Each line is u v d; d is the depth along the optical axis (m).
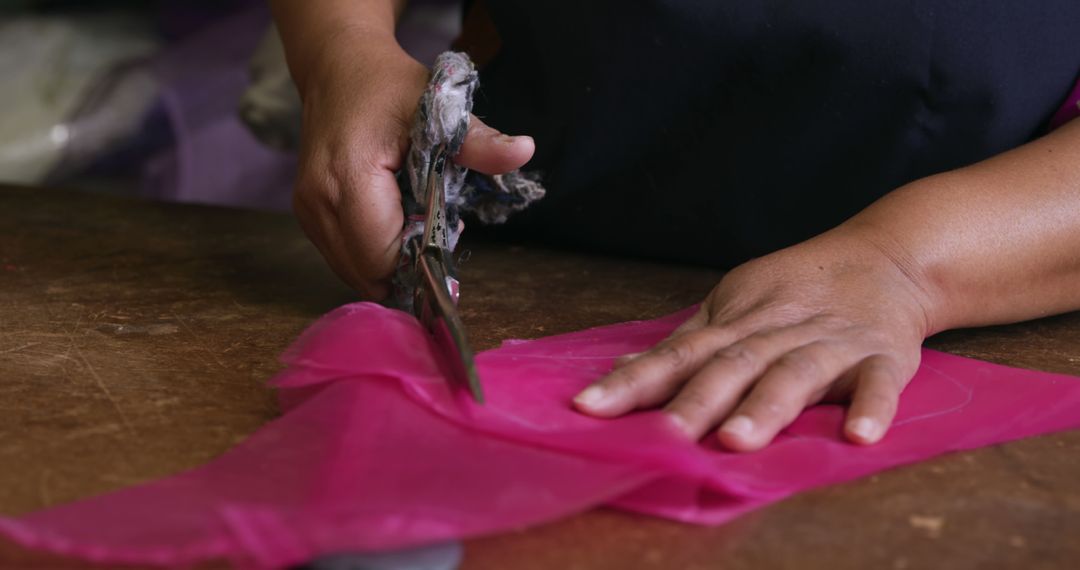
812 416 0.84
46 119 2.64
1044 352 1.05
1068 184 1.03
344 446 0.72
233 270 1.30
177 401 0.88
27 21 2.86
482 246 1.46
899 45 1.19
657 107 1.28
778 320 0.89
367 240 1.03
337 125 1.05
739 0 1.22
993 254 0.99
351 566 0.61
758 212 1.32
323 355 0.84
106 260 1.33
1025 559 0.67
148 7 2.94
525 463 0.71
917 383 0.92
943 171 1.25
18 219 1.54
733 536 0.69
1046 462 0.79
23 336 1.04
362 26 1.17
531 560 0.66
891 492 0.74
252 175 2.65
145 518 0.65
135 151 2.69
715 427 0.80
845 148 1.26
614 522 0.70
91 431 0.82
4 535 0.64
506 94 1.38
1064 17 1.19
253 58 2.36
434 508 0.64
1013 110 1.20
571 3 1.27
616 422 0.78
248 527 0.62
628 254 1.42
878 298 0.92
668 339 0.90
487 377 0.86
